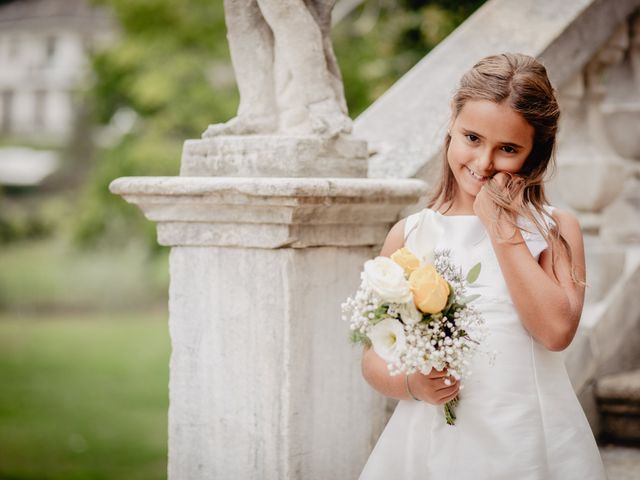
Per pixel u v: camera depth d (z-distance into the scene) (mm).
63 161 27531
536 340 2016
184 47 14016
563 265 2025
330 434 2445
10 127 37438
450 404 1994
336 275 2441
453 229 2113
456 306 1823
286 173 2348
